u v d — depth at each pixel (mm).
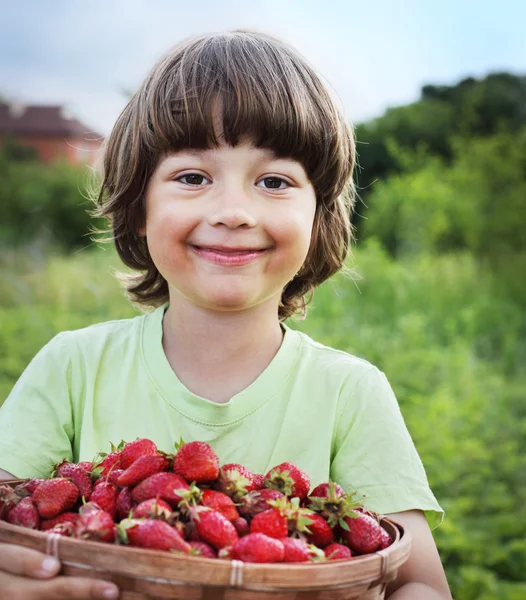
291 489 1704
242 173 1976
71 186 19156
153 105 2041
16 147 30234
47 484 1670
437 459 4707
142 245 2445
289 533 1614
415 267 11484
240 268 1967
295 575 1385
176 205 1978
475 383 6340
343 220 2514
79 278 9805
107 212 2338
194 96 1961
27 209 18656
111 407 2178
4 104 40469
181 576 1353
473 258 12781
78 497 1714
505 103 19094
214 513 1529
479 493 4625
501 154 14672
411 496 2049
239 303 1989
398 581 1959
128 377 2199
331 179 2180
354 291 9328
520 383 7164
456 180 14656
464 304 9781
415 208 14031
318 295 8141
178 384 2156
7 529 1486
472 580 3689
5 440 2096
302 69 2135
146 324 2289
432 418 5098
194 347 2184
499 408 5992
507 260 12617
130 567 1368
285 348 2209
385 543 1669
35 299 9312
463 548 3961
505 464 4957
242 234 1945
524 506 4602
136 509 1567
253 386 2143
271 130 1966
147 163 2100
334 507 1679
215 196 1969
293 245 2004
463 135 17312
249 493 1658
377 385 2197
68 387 2193
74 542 1407
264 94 1976
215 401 2162
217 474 1683
